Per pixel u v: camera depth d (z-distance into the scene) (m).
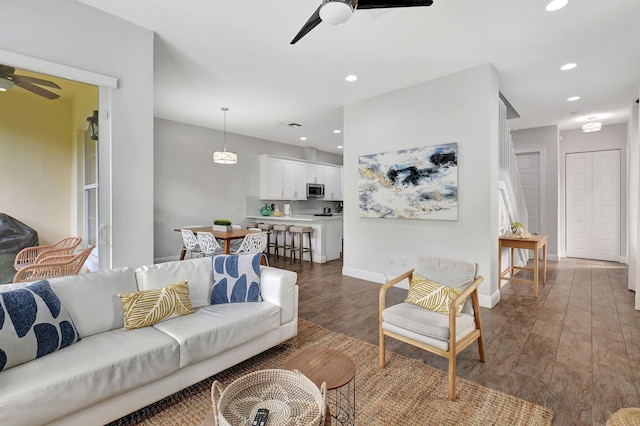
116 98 2.72
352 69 3.76
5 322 1.54
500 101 4.29
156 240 5.98
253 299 2.56
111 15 2.68
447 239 3.94
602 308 3.60
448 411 1.85
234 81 4.12
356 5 1.85
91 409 1.54
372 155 4.64
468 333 2.18
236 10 2.64
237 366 2.35
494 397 1.97
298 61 3.56
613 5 2.54
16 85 2.36
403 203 4.31
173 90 4.47
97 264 2.68
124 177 2.77
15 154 2.40
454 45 3.20
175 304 2.19
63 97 2.53
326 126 6.56
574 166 6.79
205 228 5.57
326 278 5.00
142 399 1.72
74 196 2.61
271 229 6.93
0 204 2.36
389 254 4.55
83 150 2.62
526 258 5.92
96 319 1.96
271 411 1.19
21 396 1.32
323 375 1.50
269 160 7.73
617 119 5.98
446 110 3.92
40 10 2.33
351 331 3.00
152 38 2.93
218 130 6.93
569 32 2.95
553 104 5.10
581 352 2.55
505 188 4.48
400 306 2.40
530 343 2.72
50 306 1.75
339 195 9.84
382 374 2.24
